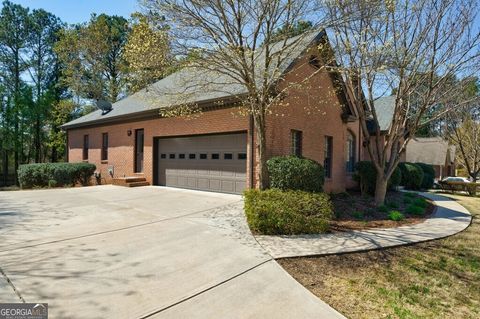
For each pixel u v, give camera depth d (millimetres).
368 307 3490
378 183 9922
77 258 4398
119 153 15203
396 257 5203
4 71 26734
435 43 8203
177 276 3883
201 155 11477
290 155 9852
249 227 6336
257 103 7766
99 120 15883
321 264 4656
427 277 4480
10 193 11180
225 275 3965
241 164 10172
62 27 27719
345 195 11969
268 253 4895
